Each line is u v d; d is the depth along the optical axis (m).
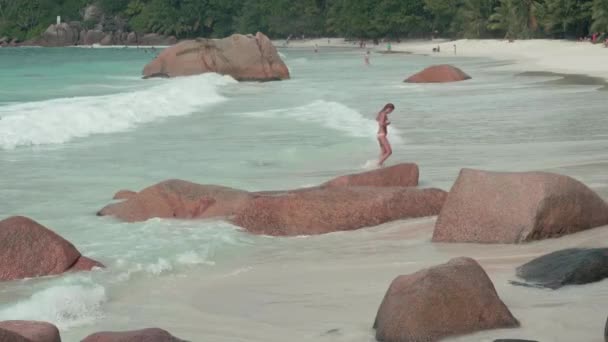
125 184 14.42
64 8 150.38
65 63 67.19
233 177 14.80
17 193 13.67
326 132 20.58
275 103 29.23
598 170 13.95
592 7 78.50
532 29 93.38
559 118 22.55
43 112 21.89
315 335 6.90
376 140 19.00
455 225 10.10
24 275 8.97
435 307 6.60
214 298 8.16
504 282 7.96
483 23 102.00
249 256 9.85
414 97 30.36
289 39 138.62
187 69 44.69
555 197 9.84
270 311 7.64
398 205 11.38
